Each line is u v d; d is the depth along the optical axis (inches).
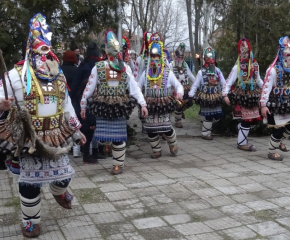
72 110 132.3
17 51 245.1
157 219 147.0
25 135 116.5
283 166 220.7
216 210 155.7
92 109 194.5
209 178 196.2
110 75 193.0
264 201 165.0
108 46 192.7
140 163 230.4
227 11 319.9
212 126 325.7
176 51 351.9
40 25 124.8
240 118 263.0
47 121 122.9
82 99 199.8
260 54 326.6
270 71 218.7
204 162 231.6
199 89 296.8
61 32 264.5
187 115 424.5
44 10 240.7
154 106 227.1
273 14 299.1
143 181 192.2
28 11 227.9
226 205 160.9
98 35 293.0
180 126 353.7
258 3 305.9
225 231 136.9
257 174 203.9
